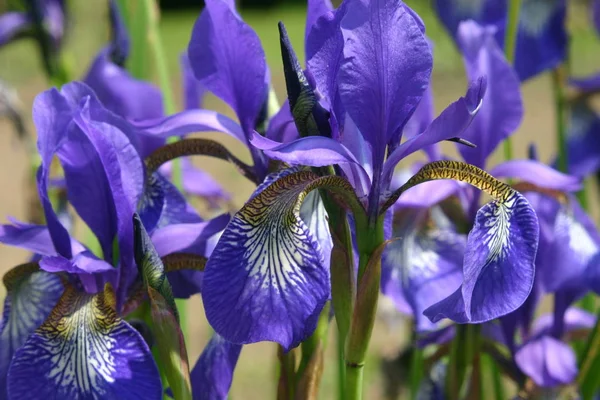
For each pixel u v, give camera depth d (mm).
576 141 677
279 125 479
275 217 446
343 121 466
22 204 1609
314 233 476
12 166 1904
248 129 488
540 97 2279
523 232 451
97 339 451
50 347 449
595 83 664
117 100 552
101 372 446
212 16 478
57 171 624
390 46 459
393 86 462
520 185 541
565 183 525
